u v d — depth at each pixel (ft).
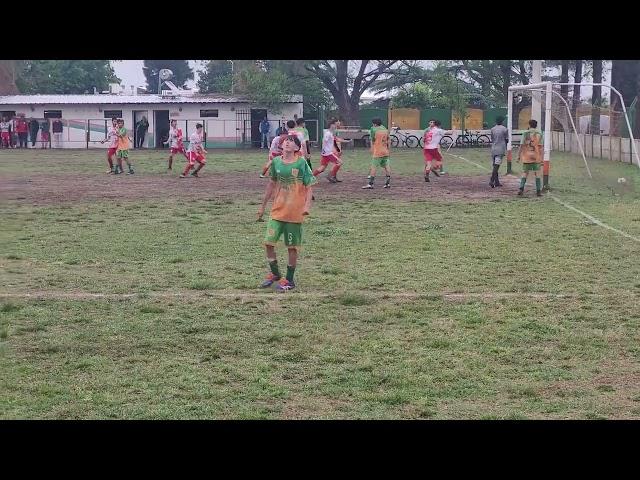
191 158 159.43
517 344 46.62
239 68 302.86
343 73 306.96
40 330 48.73
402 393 38.40
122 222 95.81
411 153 250.37
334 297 57.93
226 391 38.68
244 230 89.71
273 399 37.81
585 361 43.78
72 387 38.88
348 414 36.11
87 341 46.50
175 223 95.09
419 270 67.67
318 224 93.97
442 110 314.14
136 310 53.78
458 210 107.14
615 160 203.31
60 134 292.61
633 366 42.98
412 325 50.57
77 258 72.69
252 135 293.64
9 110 293.43
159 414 35.78
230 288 60.95
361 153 246.47
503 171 173.68
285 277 64.69
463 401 37.78
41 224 93.45
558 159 207.00
